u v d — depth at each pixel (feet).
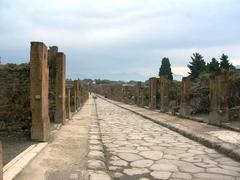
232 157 31.60
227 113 52.26
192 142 40.88
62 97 56.08
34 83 38.11
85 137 42.70
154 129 54.49
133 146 38.29
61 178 23.62
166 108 86.99
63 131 48.26
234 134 43.14
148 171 26.96
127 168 28.02
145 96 116.37
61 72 56.13
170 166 28.55
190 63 142.61
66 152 32.65
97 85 414.21
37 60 38.27
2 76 41.39
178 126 53.36
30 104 39.40
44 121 38.50
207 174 25.91
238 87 71.46
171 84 96.37
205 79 78.07
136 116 81.66
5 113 40.93
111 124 62.69
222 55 122.62
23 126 40.73
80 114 82.64
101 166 27.55
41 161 28.40
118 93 190.49
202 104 74.13
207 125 54.49
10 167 25.58
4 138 39.52
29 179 23.00
